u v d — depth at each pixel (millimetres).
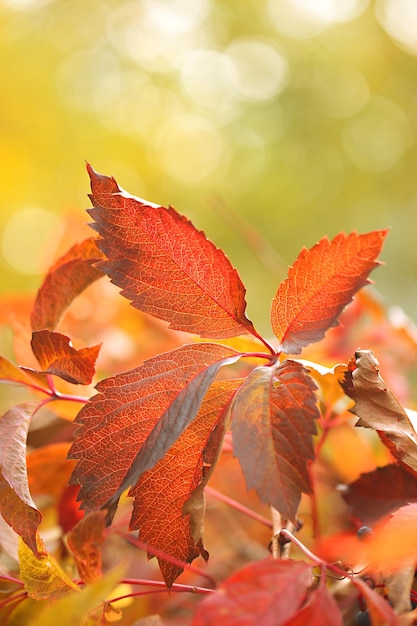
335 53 3533
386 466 469
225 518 602
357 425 422
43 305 494
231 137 3498
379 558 398
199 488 408
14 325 523
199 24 3924
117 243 430
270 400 402
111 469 420
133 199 428
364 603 435
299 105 3426
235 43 3836
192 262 433
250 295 2002
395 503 460
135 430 422
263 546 584
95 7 3611
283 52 3629
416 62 3395
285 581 375
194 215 3143
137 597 517
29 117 3203
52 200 3119
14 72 3252
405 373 680
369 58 3482
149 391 425
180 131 3713
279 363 416
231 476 579
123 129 3531
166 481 423
